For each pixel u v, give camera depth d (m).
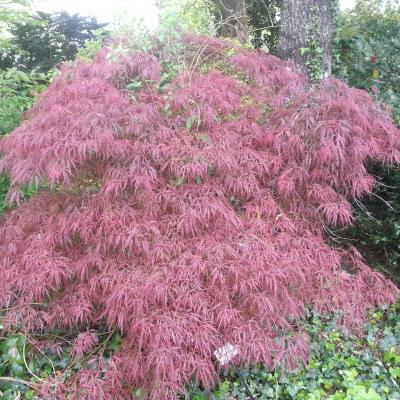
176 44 3.57
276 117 3.11
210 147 2.66
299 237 2.68
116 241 2.41
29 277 2.61
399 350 3.25
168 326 2.19
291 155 2.79
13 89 5.16
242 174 2.71
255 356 2.22
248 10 7.86
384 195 4.11
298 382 2.95
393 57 5.66
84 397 2.39
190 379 2.56
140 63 3.26
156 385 2.16
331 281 2.65
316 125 2.73
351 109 2.78
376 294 2.77
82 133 2.49
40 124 2.72
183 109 2.95
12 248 2.82
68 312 2.62
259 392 2.89
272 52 7.61
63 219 2.73
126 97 3.07
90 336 2.69
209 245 2.46
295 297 2.55
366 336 3.40
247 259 2.38
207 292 2.36
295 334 2.56
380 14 6.21
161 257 2.44
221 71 3.67
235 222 2.51
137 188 2.59
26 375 2.93
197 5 7.61
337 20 5.30
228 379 2.93
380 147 2.84
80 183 2.91
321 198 2.68
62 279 2.76
